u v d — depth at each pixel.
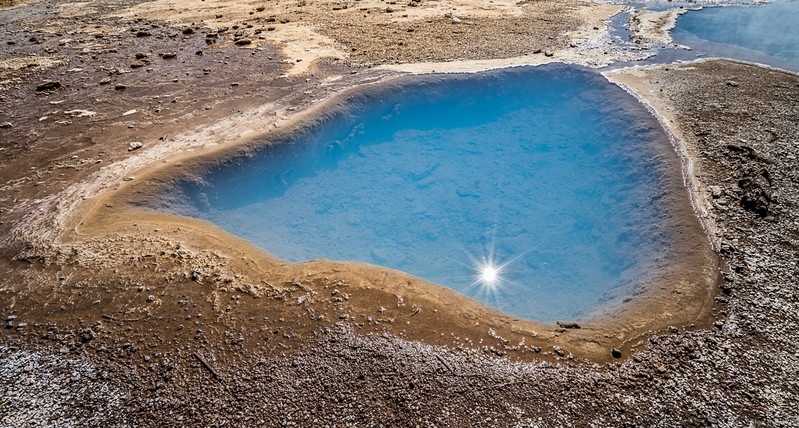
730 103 8.34
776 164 6.61
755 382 4.06
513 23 12.83
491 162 8.49
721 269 5.12
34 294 4.86
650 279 5.27
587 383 4.07
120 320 4.57
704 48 11.15
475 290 6.23
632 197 6.80
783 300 4.77
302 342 4.39
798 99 8.43
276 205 7.36
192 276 5.05
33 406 3.92
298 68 10.00
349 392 3.98
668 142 7.21
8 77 9.98
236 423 3.78
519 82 9.48
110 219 5.92
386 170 8.32
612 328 4.61
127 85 9.50
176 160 6.92
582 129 8.75
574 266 6.51
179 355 4.26
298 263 5.46
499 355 4.31
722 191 6.19
